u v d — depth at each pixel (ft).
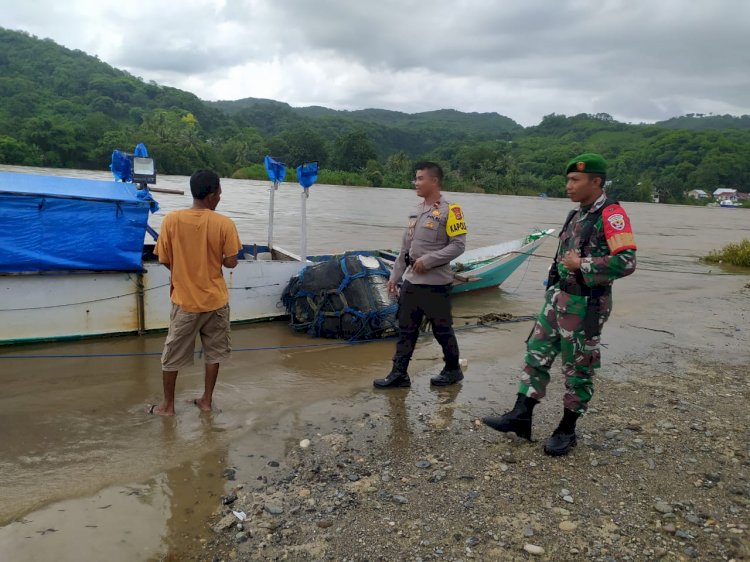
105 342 21.27
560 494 12.20
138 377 18.40
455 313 31.14
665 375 20.53
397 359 18.29
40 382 17.62
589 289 12.73
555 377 19.61
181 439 14.39
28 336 20.15
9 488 11.93
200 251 14.74
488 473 13.05
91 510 11.29
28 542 10.24
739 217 186.80
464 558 10.12
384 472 13.05
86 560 9.85
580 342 12.95
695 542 10.61
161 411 15.85
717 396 18.39
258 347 22.30
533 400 14.17
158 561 9.91
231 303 24.38
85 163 259.60
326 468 13.20
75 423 15.05
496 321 28.78
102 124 288.30
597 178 12.37
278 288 25.40
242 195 128.47
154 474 12.72
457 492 12.24
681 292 39.58
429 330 26.02
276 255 29.04
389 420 15.94
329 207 111.04
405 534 10.76
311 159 365.20
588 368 13.12
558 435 14.01
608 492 12.33
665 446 14.52
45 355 19.72
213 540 10.50
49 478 12.39
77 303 20.72
